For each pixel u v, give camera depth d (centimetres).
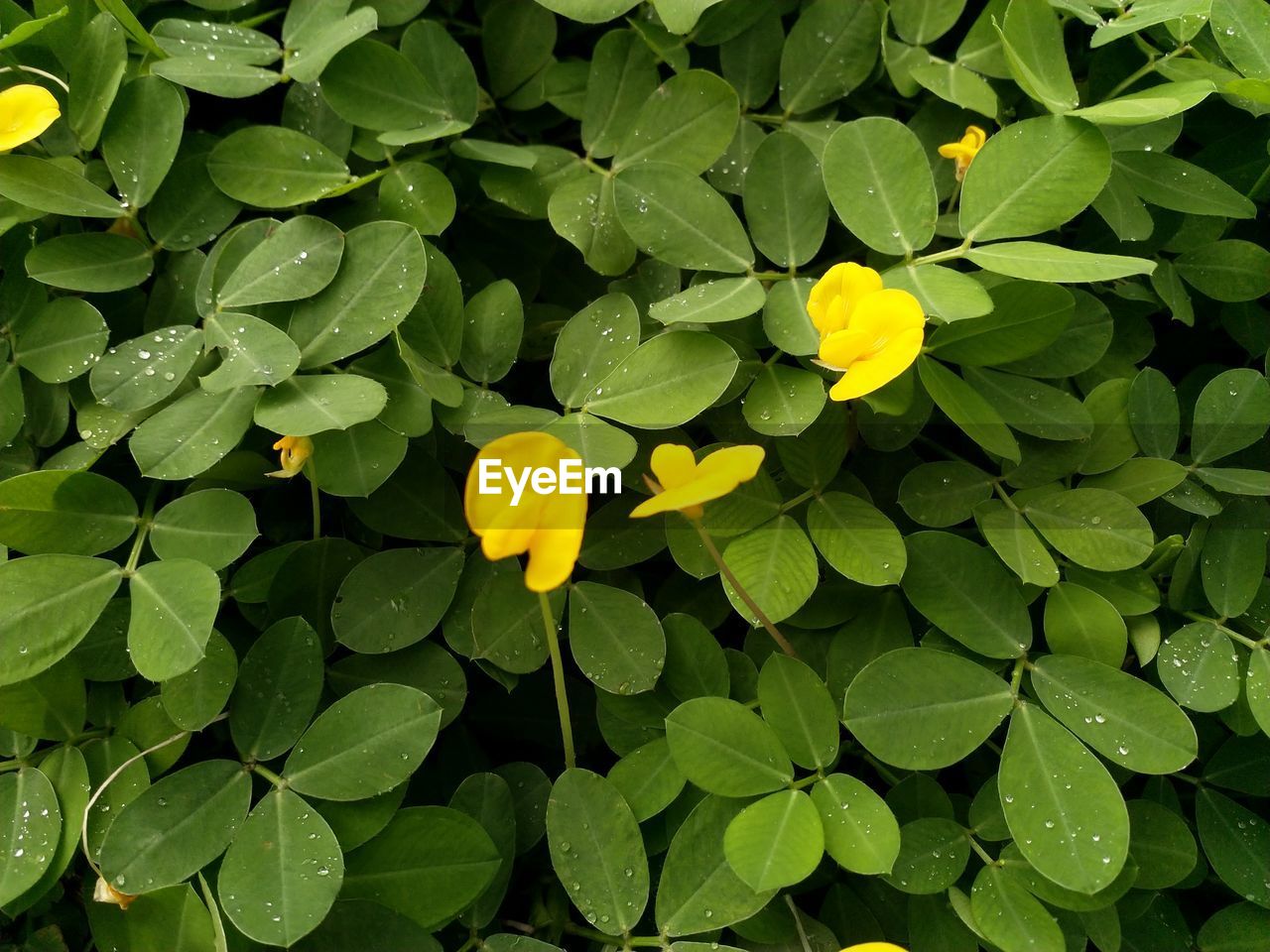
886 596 27
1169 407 27
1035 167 26
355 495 26
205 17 30
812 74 29
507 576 26
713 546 26
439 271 27
